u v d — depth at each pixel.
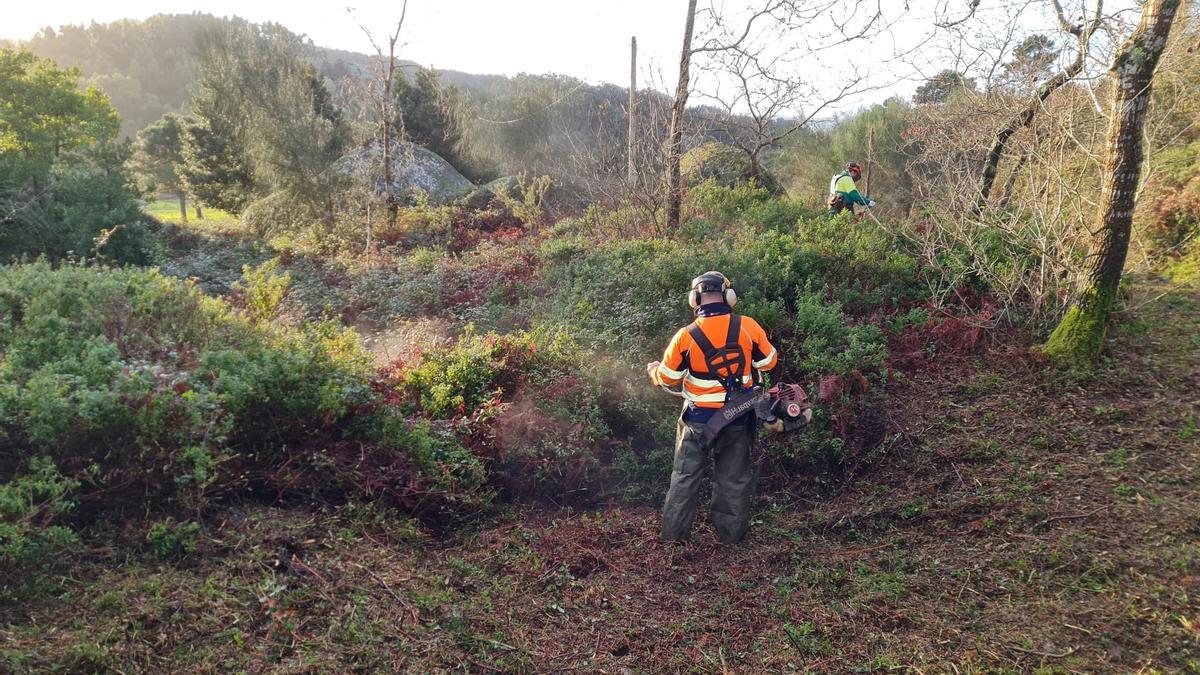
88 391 3.65
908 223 8.63
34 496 3.40
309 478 4.19
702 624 3.67
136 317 5.34
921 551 4.22
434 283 9.74
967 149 8.53
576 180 19.48
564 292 7.82
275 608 3.20
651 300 7.02
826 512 4.77
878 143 18.77
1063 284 6.45
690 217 11.49
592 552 4.25
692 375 4.36
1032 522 4.27
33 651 2.68
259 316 7.48
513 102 35.50
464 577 3.87
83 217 11.76
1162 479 4.45
